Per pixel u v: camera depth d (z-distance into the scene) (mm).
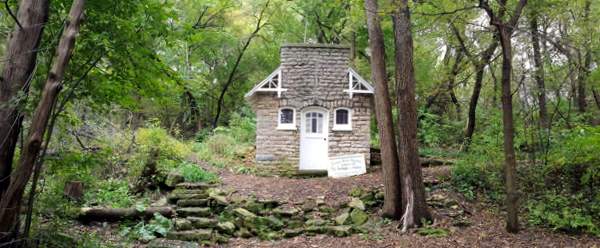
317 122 13820
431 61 17781
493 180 9945
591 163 9016
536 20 9672
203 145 15820
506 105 7758
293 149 13414
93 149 6414
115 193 8953
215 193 9562
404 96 8461
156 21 5535
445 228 7945
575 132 9578
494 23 7465
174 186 10078
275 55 24219
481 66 11898
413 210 8219
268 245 7332
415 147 8422
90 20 5141
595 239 7434
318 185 10984
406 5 8086
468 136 15188
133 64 5598
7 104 4629
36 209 5387
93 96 5715
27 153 4414
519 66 10297
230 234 7898
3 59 4887
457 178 10430
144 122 16672
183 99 21656
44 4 4996
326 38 21484
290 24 22000
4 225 4457
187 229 7762
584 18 9719
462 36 12211
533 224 8164
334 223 8500
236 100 26266
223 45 23203
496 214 8836
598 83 11117
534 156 10008
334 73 13703
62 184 6098
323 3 19656
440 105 21219
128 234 7270
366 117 13719
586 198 8812
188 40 6266
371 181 11133
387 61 18906
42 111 4430
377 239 7551
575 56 10797
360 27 18344
